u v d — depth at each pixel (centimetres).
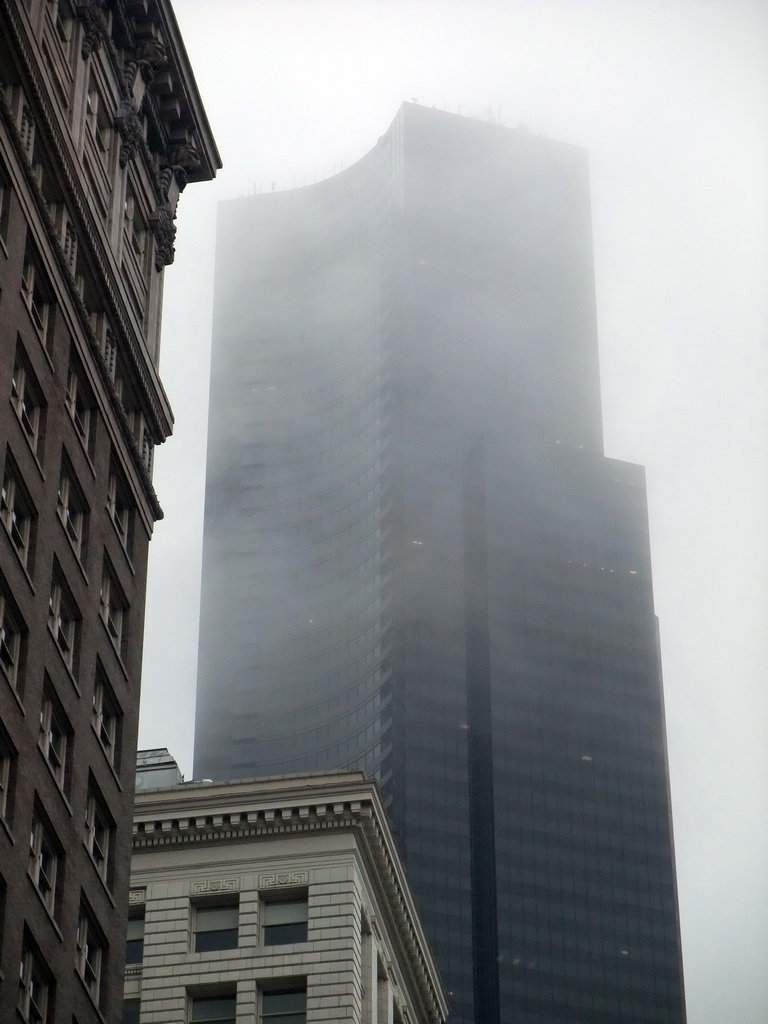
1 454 6588
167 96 9088
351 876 9994
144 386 8406
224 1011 9744
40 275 7269
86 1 8081
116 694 7569
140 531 8138
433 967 11544
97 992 7025
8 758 6369
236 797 10181
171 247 9106
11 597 6550
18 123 7225
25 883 6344
